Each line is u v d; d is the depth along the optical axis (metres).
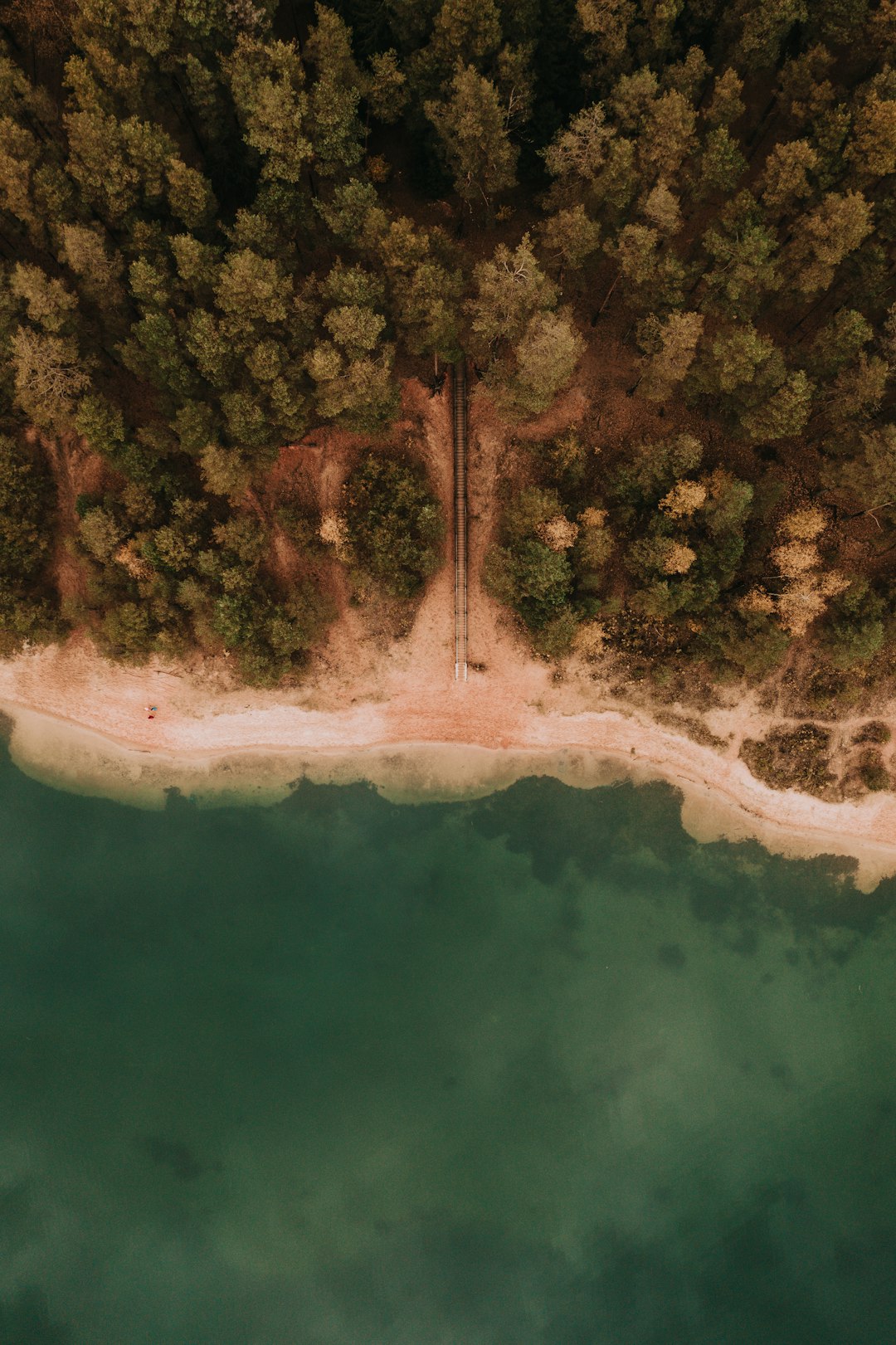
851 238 50.06
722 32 53.84
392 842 69.44
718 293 54.47
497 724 69.12
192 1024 68.12
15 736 69.12
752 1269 65.69
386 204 61.84
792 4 49.81
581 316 62.91
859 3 50.03
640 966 68.81
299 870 69.25
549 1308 64.56
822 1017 68.50
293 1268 64.69
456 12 48.84
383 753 69.44
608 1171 66.81
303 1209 65.62
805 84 52.12
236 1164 66.25
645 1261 65.50
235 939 68.75
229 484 58.09
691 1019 68.50
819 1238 66.31
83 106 49.06
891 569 64.25
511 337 55.38
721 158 51.66
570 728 69.06
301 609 64.81
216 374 54.31
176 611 63.56
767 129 59.34
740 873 69.31
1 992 67.94
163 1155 66.38
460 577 66.25
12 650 65.75
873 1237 66.31
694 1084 68.19
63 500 64.44
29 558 62.72
